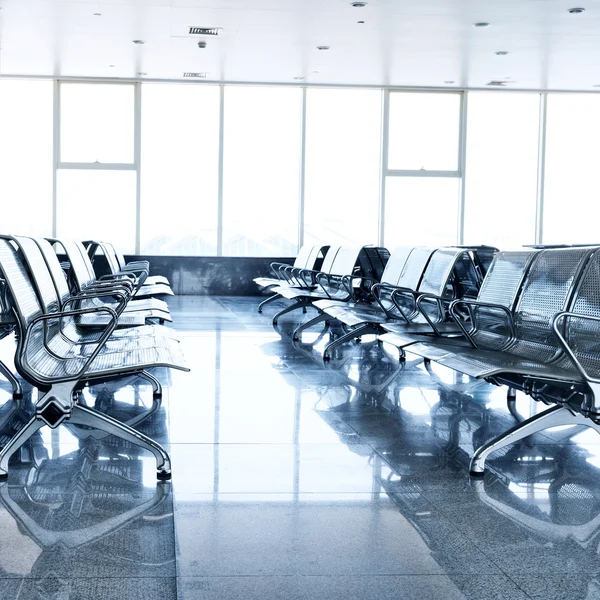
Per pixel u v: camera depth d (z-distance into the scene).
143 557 1.88
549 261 3.16
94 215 12.38
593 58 10.55
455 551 1.96
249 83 12.34
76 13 8.51
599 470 2.74
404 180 12.89
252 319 8.44
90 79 12.12
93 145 12.30
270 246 12.77
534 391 2.79
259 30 9.23
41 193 12.22
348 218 12.87
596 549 1.99
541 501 2.38
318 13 8.50
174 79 12.11
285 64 11.05
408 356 5.66
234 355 5.55
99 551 1.91
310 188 12.76
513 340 3.30
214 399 3.92
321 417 3.54
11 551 1.90
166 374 4.67
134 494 2.37
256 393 4.10
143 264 9.34
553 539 2.05
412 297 4.74
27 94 12.11
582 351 2.77
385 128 12.76
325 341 6.54
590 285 2.79
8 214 12.17
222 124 12.52
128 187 12.41
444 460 2.84
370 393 4.16
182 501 2.31
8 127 12.09
